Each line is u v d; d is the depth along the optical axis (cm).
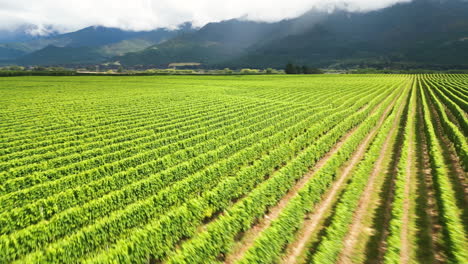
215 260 1180
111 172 2048
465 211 1500
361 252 1214
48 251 1009
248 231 1412
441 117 3619
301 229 1410
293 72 19000
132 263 1033
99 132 3186
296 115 3884
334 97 6519
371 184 1892
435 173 1819
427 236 1291
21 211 1358
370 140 3034
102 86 9319
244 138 2723
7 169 2152
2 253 1063
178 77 14538
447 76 14688
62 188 1770
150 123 3700
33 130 3212
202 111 4544
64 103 5372
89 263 931
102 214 1461
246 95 6950
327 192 1838
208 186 1847
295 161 1969
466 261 1035
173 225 1228
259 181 1978
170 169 1905
